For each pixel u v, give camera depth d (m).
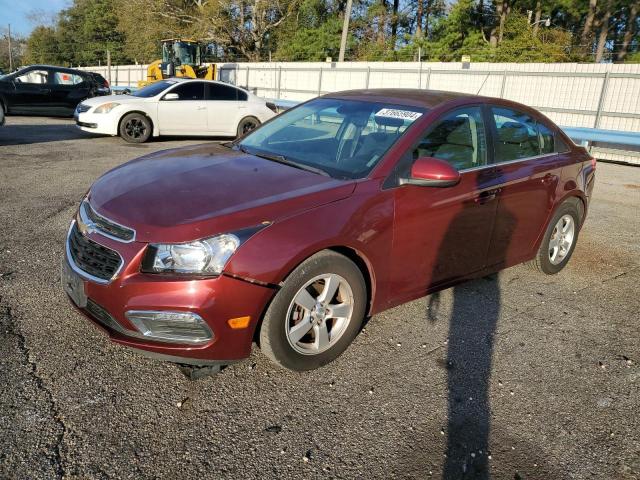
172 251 2.65
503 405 2.96
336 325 3.19
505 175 4.01
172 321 2.66
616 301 4.44
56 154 9.97
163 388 2.91
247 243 2.71
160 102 12.19
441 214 3.54
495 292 4.46
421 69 18.12
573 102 15.05
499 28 32.75
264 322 2.86
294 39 38.88
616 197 8.79
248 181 3.17
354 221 3.06
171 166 3.51
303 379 3.08
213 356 2.76
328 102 4.32
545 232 4.62
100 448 2.45
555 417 2.88
